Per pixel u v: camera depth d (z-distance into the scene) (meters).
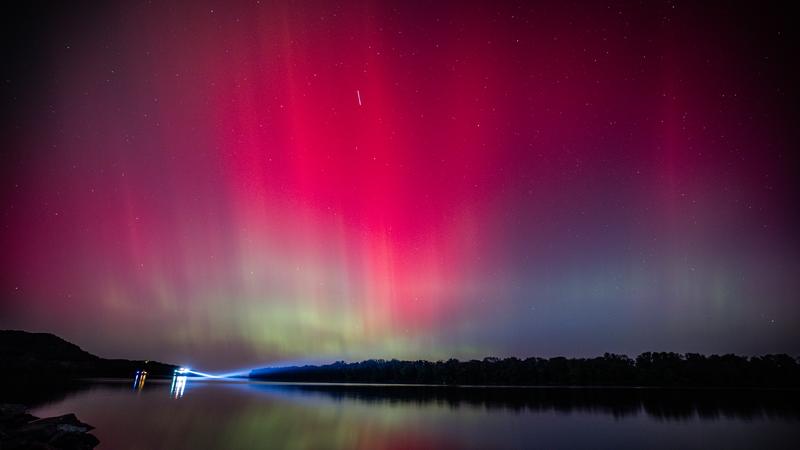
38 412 34.12
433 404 58.97
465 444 27.78
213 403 51.06
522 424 38.19
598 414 47.12
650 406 56.88
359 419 39.81
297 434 30.20
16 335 111.94
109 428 28.52
